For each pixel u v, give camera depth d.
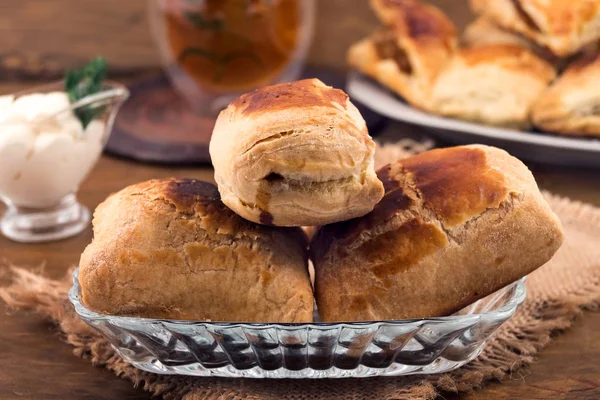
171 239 0.55
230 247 0.55
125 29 1.06
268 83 0.90
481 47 0.83
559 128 0.77
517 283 0.56
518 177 0.56
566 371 0.57
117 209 0.57
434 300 0.55
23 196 0.72
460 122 0.79
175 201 0.56
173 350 0.55
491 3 0.83
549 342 0.59
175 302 0.55
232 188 0.54
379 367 0.55
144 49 1.07
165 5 0.86
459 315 0.55
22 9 1.04
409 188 0.56
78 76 0.75
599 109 0.77
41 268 0.68
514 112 0.79
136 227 0.55
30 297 0.63
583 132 0.77
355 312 0.55
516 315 0.61
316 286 0.56
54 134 0.71
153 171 0.81
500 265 0.55
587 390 0.56
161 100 0.96
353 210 0.54
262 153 0.52
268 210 0.53
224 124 0.56
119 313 0.55
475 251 0.55
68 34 1.05
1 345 0.60
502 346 0.58
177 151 0.83
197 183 0.58
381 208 0.56
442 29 0.86
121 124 0.88
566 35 0.78
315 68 1.05
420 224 0.55
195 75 0.88
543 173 0.79
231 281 0.55
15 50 1.05
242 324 0.52
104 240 0.56
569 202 0.72
